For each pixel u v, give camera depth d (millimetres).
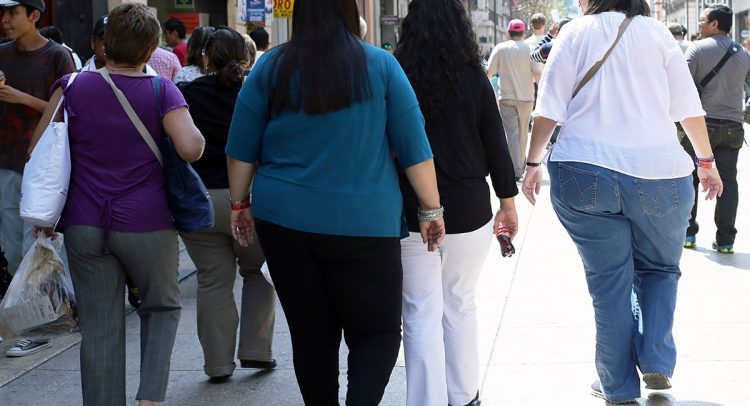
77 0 14734
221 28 6410
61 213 5117
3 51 8289
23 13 8047
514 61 16734
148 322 5336
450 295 5457
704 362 6570
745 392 5953
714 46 9930
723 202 10289
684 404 5754
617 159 5180
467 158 5113
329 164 4293
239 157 4508
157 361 5250
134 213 5059
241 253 6520
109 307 5199
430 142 5078
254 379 6711
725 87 9969
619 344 5586
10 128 8305
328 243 4320
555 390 6176
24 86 8180
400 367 6801
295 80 4281
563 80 5305
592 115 5273
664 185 5219
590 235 5422
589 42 5242
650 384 5742
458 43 5035
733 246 10539
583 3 5613
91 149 5082
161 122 5113
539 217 13312
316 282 4465
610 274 5484
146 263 5152
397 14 57406
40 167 4996
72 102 5082
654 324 5504
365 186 4332
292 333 4625
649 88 5215
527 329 7617
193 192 5156
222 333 6562
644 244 5480
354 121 4281
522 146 17094
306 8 4352
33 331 6141
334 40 4312
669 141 5250
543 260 10320
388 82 4363
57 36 10375
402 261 5098
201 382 6672
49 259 5953
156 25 5168
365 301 4426
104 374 5160
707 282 8961
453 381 5570
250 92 4406
